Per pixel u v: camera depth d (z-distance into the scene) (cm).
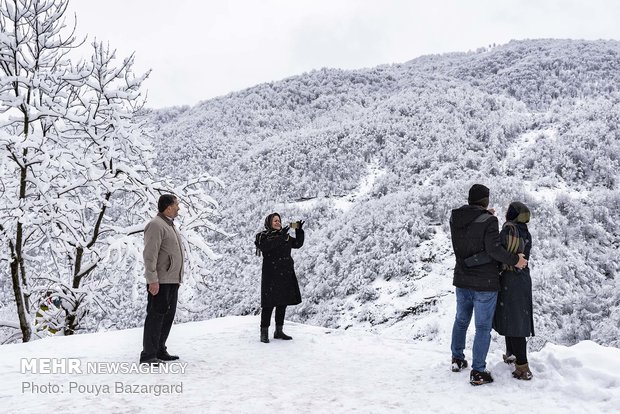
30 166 962
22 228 1012
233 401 378
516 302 401
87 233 1112
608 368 383
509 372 412
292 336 655
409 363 500
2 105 925
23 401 378
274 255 621
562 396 360
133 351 559
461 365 446
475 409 345
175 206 499
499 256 390
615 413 319
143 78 1078
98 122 1012
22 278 1061
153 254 471
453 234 430
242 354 553
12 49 938
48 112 955
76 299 1075
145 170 1079
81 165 964
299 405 367
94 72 1029
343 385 425
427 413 342
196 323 762
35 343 603
